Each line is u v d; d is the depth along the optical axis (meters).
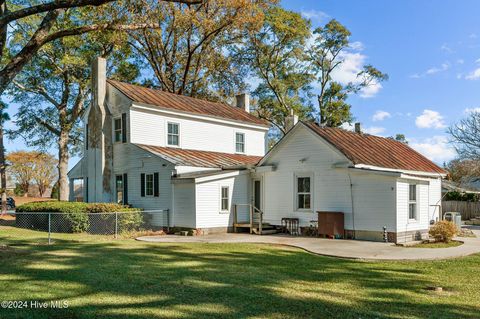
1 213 29.09
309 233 18.33
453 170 40.94
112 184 22.62
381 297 7.31
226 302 6.74
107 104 23.22
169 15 31.22
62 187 31.75
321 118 40.94
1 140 30.28
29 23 28.34
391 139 23.06
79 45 30.20
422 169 20.36
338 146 17.48
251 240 16.27
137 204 21.23
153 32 33.03
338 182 17.48
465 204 32.56
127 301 6.68
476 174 37.62
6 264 9.70
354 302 6.92
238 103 31.20
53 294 7.03
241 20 31.20
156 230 19.80
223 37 36.31
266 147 29.02
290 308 6.48
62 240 14.99
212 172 19.69
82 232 18.12
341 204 17.33
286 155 19.56
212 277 8.70
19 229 19.56
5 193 29.94
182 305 6.52
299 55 38.50
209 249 13.29
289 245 14.80
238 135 27.11
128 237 17.02
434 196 21.97
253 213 20.89
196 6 31.88
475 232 21.09
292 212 19.11
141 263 10.20
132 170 21.62
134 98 21.95
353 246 14.51
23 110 33.16
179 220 19.23
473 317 6.18
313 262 11.15
